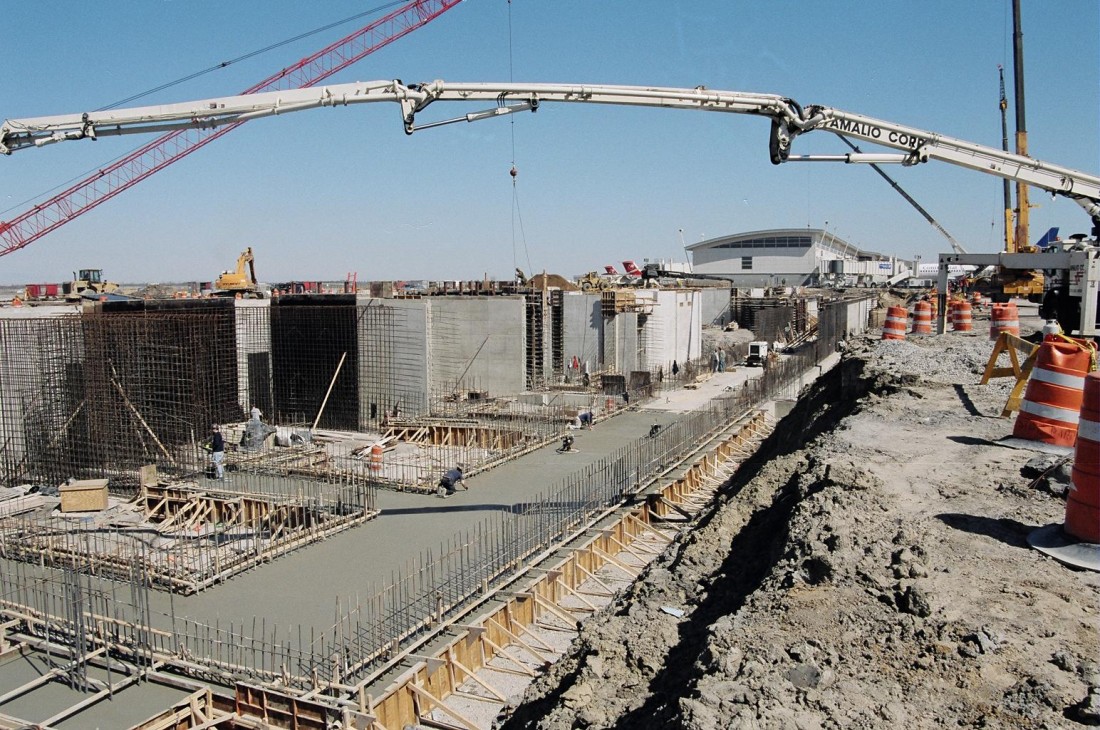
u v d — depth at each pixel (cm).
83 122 1405
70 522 1931
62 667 1211
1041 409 1141
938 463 1067
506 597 1437
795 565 780
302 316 3059
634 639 855
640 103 1514
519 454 2558
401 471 2319
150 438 2350
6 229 5409
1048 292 2389
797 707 547
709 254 10844
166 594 1470
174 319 2442
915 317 2870
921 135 1731
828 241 11325
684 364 4503
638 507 1975
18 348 2370
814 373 4484
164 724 1046
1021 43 3456
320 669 1164
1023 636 611
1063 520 829
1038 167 1859
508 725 880
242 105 1407
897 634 633
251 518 1956
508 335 3397
